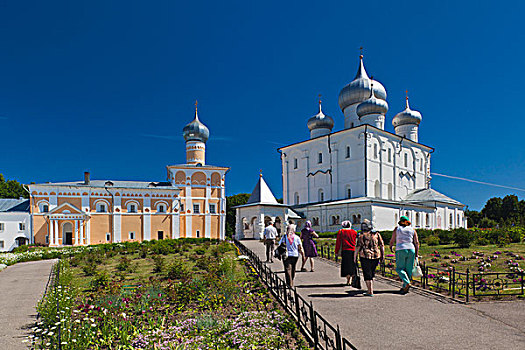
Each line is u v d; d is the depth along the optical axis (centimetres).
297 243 1278
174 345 782
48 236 4962
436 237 2788
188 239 4219
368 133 5312
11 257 3042
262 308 1026
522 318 902
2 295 1470
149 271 1898
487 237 2631
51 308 983
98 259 2439
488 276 1398
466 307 1004
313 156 6047
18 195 7975
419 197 5738
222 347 768
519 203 9256
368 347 737
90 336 838
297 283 1364
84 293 1387
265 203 3809
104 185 5459
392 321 895
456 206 6153
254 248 2772
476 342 754
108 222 5278
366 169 5234
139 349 773
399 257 1191
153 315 1012
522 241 2727
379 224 4691
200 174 5956
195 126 6341
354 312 973
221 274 1559
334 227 5000
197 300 1141
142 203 5456
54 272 2072
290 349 749
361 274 1565
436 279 1340
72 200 5134
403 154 6103
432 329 834
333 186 5641
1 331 970
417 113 6669
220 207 6000
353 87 6112
